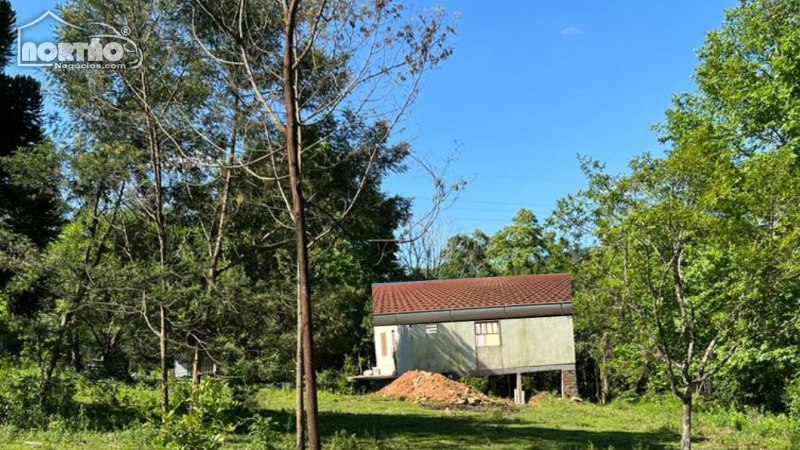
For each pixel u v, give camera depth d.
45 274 12.38
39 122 13.92
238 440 11.85
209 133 12.11
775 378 18.30
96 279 11.98
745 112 17.31
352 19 8.50
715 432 15.98
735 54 18.81
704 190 9.20
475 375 28.98
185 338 12.77
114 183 12.16
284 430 13.97
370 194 13.30
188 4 11.38
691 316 9.88
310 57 9.52
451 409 22.25
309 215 12.83
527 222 43.09
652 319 10.71
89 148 12.37
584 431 16.42
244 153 11.19
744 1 19.44
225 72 10.76
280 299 13.84
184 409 9.47
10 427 11.15
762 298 9.13
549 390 31.61
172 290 11.77
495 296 30.75
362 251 31.11
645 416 20.92
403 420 17.97
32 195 13.02
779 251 8.72
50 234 13.80
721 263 10.95
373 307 30.86
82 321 13.49
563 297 29.86
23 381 13.10
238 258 14.73
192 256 13.26
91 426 12.20
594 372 33.09
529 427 17.08
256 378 14.98
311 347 6.13
